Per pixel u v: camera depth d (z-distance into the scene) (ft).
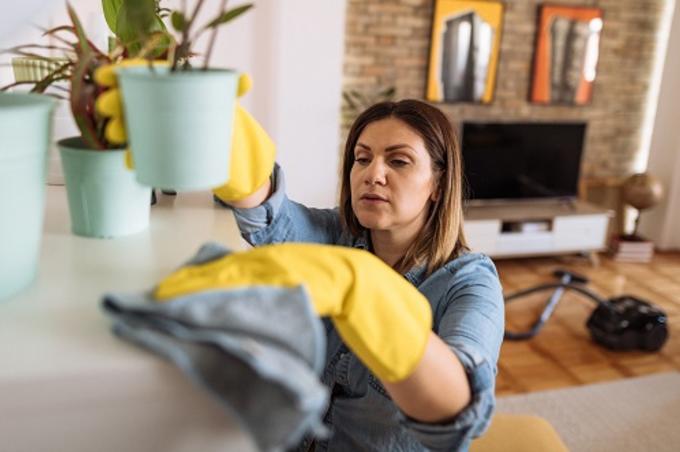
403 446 2.78
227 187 2.39
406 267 3.12
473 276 2.85
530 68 12.85
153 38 1.69
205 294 1.32
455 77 12.28
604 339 9.05
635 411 7.46
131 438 1.27
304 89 10.41
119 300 1.32
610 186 14.06
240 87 1.54
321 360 1.31
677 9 12.92
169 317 1.28
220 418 1.31
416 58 12.06
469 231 11.84
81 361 1.22
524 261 12.94
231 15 1.54
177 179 1.41
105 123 1.70
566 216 12.46
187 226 2.21
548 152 12.45
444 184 3.07
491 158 12.15
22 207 1.49
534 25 12.60
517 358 8.69
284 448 1.20
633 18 13.21
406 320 1.56
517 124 12.09
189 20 1.49
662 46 13.58
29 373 1.17
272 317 1.29
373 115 3.13
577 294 11.07
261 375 1.18
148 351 1.26
